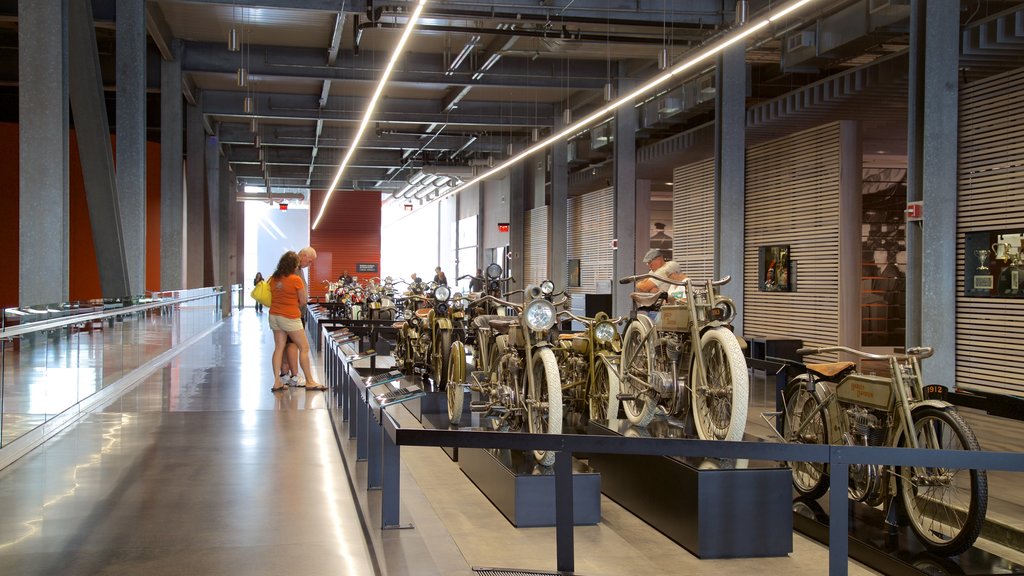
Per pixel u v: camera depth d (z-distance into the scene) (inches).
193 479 194.2
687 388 195.5
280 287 343.6
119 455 219.9
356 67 672.4
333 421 264.1
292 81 753.6
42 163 316.8
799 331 489.7
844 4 461.7
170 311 490.6
